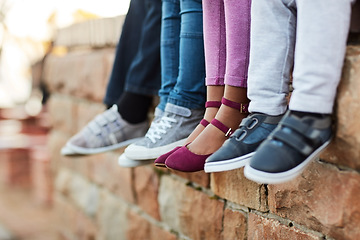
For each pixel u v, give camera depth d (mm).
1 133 5727
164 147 1464
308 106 974
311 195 1253
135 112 1840
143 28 1745
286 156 1005
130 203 2455
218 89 1318
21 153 5094
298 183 1295
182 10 1429
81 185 3047
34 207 4328
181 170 1283
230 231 1657
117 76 1932
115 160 2570
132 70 1758
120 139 1854
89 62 2695
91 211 2912
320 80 957
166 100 1570
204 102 1474
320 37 951
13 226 3809
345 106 1045
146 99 1861
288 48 1064
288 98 1313
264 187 1458
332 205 1184
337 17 948
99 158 2770
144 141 1527
